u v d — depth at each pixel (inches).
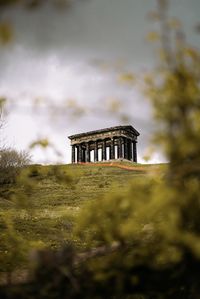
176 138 102.0
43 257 112.1
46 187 1262.3
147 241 122.9
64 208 877.8
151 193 105.3
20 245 151.6
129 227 115.6
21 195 149.3
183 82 104.4
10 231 161.3
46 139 130.9
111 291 121.6
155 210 103.8
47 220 567.2
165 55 105.3
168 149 101.7
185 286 125.5
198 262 112.3
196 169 102.5
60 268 111.6
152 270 121.3
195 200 101.8
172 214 100.0
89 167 1903.3
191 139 100.3
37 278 114.4
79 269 125.9
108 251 128.4
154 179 108.8
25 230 481.7
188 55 105.3
